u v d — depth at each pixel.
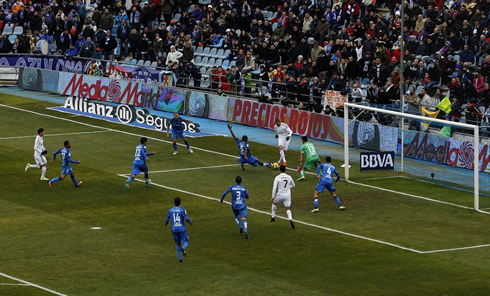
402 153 68.19
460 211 56.84
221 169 67.75
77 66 99.00
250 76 87.00
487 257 47.06
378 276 43.78
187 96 87.00
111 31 104.62
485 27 77.50
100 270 44.56
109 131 80.56
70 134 79.12
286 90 82.00
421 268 45.12
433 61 76.69
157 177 64.94
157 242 49.53
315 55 83.69
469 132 67.88
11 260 46.09
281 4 97.75
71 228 52.12
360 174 66.19
